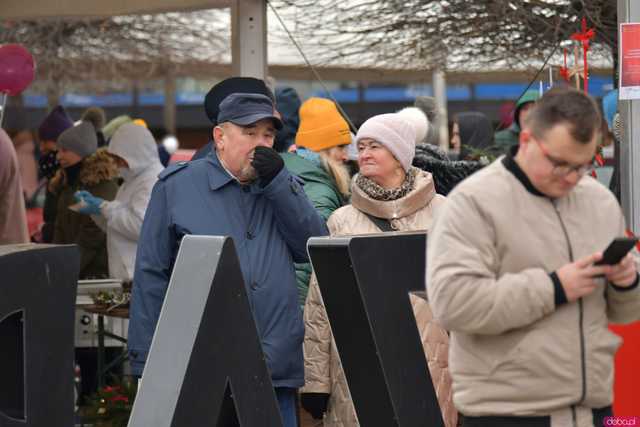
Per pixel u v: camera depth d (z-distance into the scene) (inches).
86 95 1112.8
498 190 188.7
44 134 534.0
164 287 263.4
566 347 186.1
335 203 336.8
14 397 248.8
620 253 180.4
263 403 236.4
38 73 784.3
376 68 475.8
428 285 190.2
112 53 740.0
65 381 257.8
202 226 261.0
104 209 411.8
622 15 289.6
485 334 187.0
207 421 226.2
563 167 182.9
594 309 189.0
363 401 231.1
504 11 426.6
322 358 275.4
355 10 441.7
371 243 227.0
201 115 1243.8
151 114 1238.3
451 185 362.9
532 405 187.2
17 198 392.8
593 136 180.7
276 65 495.8
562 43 423.5
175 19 698.8
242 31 390.9
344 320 230.1
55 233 468.1
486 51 449.1
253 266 260.1
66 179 468.4
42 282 250.2
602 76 476.4
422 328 266.1
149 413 221.5
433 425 234.7
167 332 228.4
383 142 284.0
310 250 229.9
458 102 1025.5
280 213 262.4
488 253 187.8
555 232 188.7
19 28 685.9
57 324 255.1
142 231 267.1
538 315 184.1
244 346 233.6
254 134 263.4
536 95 426.6
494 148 450.0
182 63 796.6
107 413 390.9
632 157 291.4
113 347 449.7
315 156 343.9
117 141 414.6
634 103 291.0
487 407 189.0
